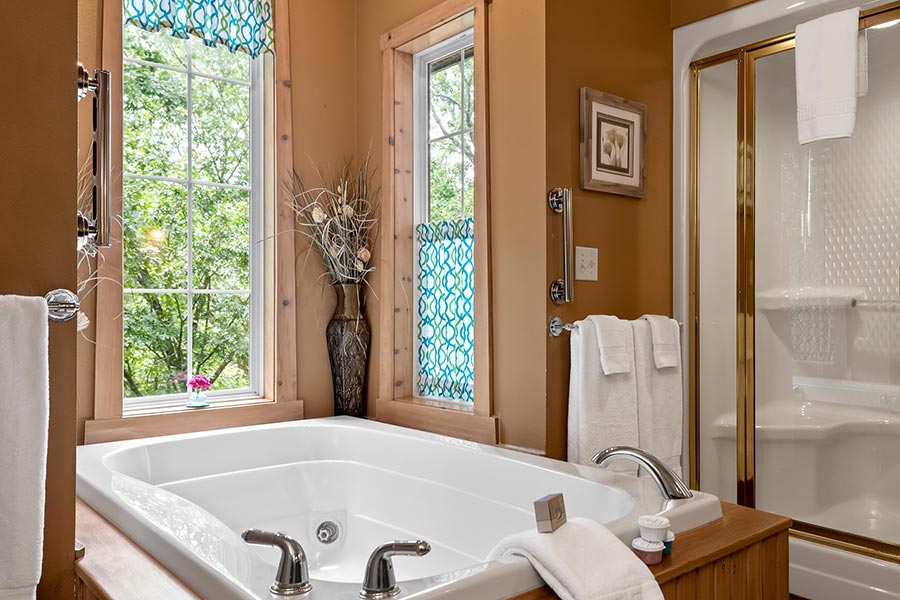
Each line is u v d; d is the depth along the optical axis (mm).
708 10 2871
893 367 2562
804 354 2779
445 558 2354
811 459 2742
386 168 3203
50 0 1392
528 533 1420
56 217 1400
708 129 2980
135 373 2871
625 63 2805
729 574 1589
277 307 3092
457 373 3045
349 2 3434
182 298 2979
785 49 2758
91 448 2385
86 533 1664
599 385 2498
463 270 3014
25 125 1366
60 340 1415
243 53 3178
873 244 2619
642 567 1365
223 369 3102
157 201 2918
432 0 2984
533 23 2551
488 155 2713
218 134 3098
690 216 2998
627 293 2803
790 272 2818
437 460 2463
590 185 2621
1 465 1214
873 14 2420
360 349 3260
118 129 2658
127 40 2865
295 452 2814
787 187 2818
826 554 2557
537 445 2516
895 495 2527
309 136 3260
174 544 1450
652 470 1854
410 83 3254
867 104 2633
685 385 3014
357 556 2652
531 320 2549
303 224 3207
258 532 1327
